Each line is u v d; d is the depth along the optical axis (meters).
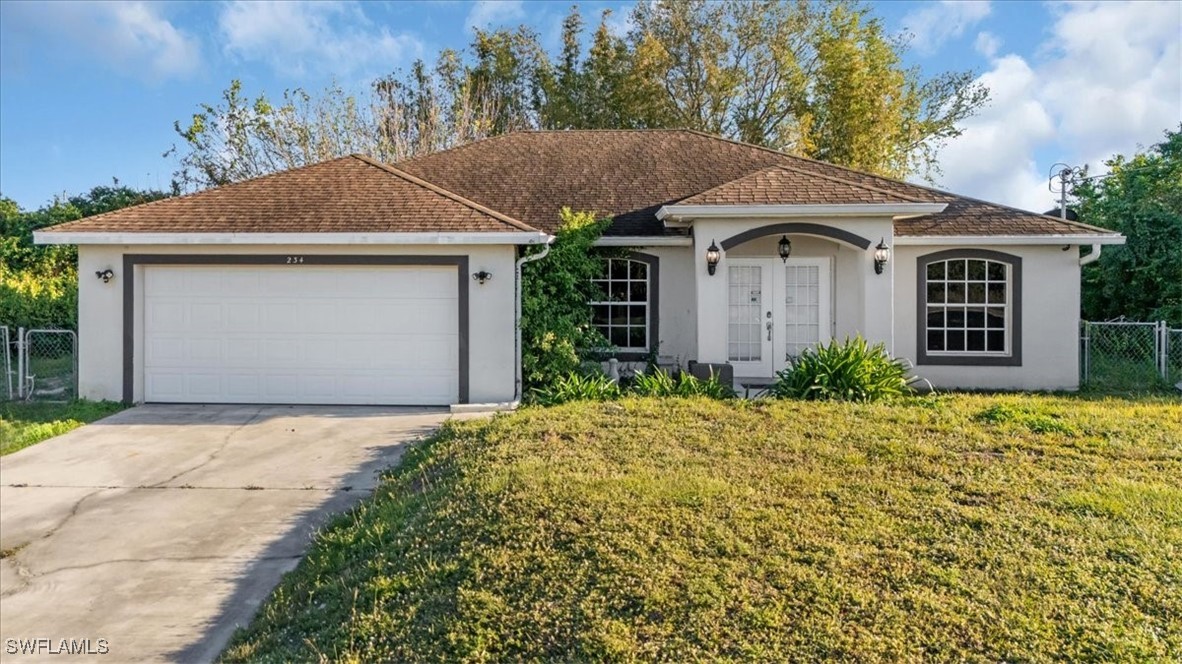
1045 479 6.23
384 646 4.08
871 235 12.24
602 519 5.18
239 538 6.25
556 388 11.66
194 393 11.88
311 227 11.48
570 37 36.88
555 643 3.85
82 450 9.01
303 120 31.12
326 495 7.37
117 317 11.73
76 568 5.68
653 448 7.32
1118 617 3.91
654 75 31.77
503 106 36.44
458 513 5.64
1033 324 13.62
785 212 11.96
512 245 11.70
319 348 11.86
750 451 7.21
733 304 13.83
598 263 13.48
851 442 7.55
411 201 12.27
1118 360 16.34
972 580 4.29
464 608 4.24
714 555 4.62
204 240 11.34
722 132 33.38
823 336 13.67
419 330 11.86
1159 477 6.37
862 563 4.50
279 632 4.61
